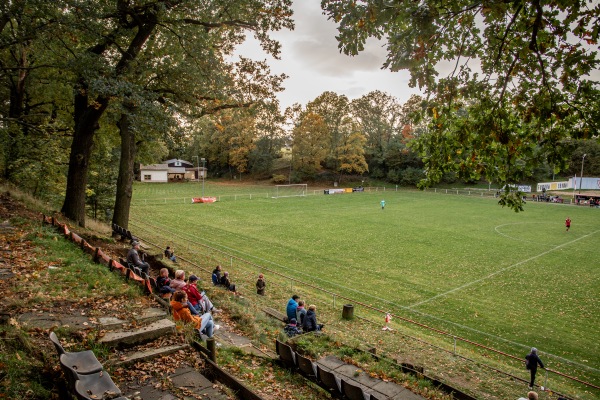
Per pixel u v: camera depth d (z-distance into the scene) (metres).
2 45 14.76
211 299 12.75
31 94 24.27
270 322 12.56
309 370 7.55
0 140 21.33
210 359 6.79
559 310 19.11
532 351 11.92
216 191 74.06
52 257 9.99
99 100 17.36
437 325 17.31
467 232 37.84
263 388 7.04
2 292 7.62
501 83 6.71
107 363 5.89
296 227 38.72
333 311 17.66
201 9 17.86
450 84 6.67
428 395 8.12
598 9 5.29
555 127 6.62
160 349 6.60
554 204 63.47
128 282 9.23
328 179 94.81
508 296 20.91
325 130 89.12
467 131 6.98
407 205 58.44
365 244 32.03
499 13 5.62
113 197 34.34
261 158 99.06
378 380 8.52
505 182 7.48
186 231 35.31
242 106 22.31
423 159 7.90
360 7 5.69
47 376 5.28
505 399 10.42
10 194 17.83
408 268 25.70
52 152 24.19
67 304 7.62
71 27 13.89
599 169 92.25
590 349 15.34
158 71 19.03
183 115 20.52
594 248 32.09
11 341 5.69
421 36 5.70
